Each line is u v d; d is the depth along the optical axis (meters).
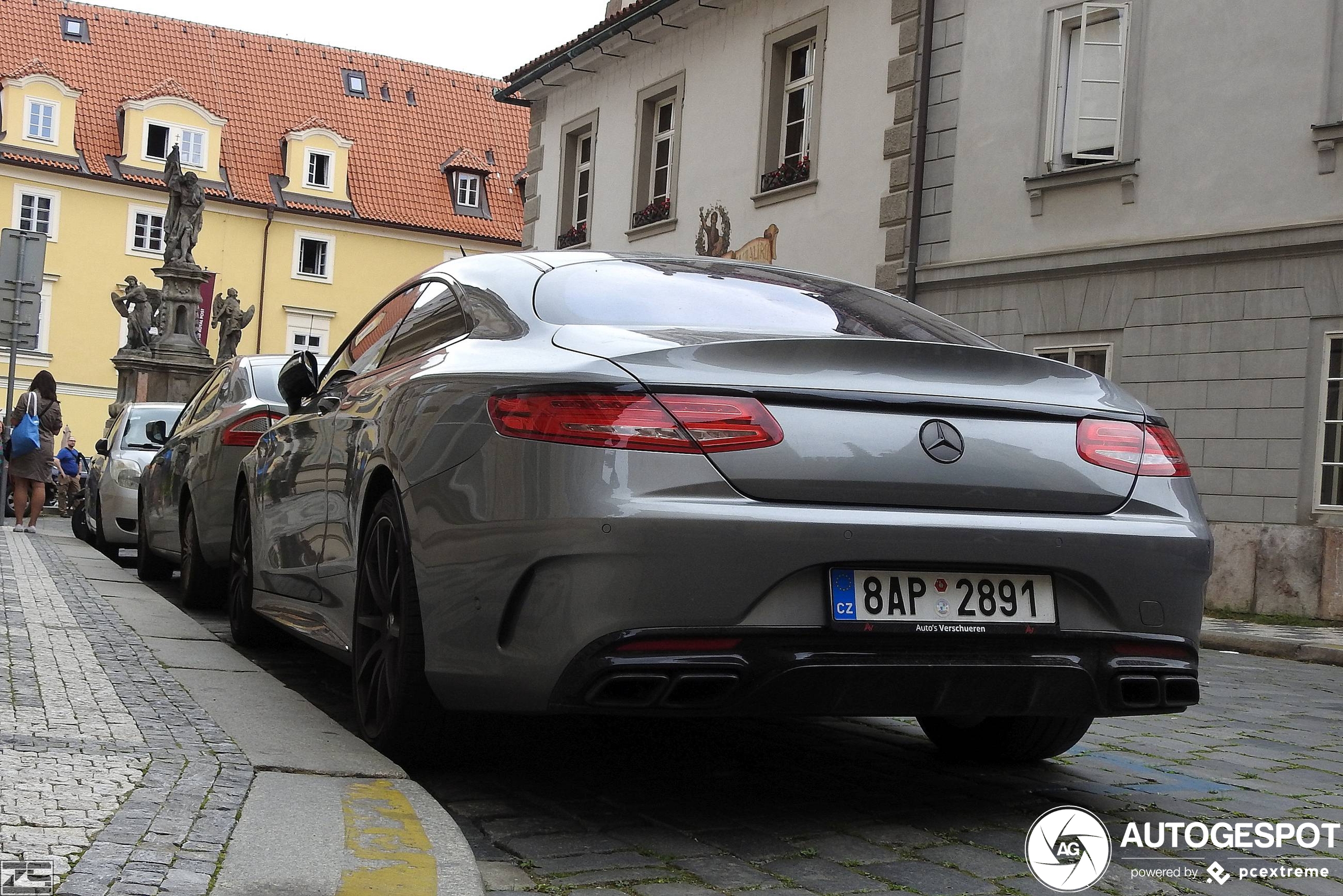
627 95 22.50
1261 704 6.77
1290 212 12.52
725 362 3.37
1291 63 12.57
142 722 3.93
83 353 50.66
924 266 16.27
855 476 3.32
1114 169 13.99
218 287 52.69
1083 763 4.69
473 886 2.78
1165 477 3.70
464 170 56.97
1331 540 12.02
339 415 4.84
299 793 3.31
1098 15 14.32
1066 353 14.51
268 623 6.45
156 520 9.30
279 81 56.56
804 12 18.45
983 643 3.41
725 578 3.20
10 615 6.09
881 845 3.45
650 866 3.20
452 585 3.58
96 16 54.53
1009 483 3.47
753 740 4.79
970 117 15.77
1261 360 12.68
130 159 51.56
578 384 3.33
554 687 3.28
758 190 19.23
